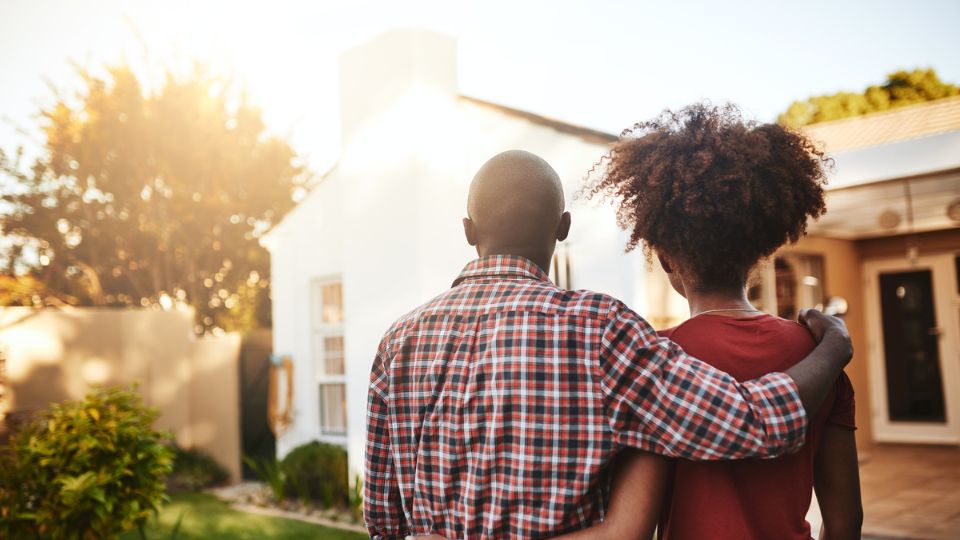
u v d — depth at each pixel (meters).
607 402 1.21
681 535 1.30
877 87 17.70
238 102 17.94
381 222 6.69
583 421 1.21
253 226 18.73
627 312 1.26
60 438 3.97
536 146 6.20
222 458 9.16
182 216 17.03
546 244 1.42
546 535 1.20
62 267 17.42
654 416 1.19
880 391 9.45
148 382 9.16
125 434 4.02
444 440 1.29
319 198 8.47
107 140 16.36
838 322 1.38
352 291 6.95
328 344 8.40
